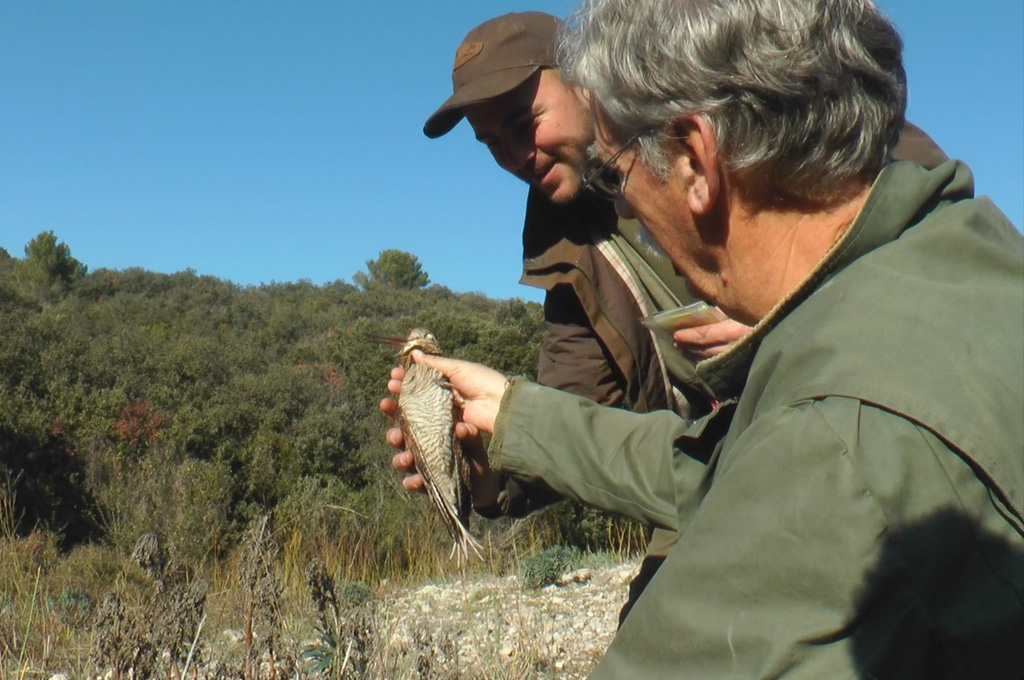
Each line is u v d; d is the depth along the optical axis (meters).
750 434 1.46
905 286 1.48
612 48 1.72
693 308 2.73
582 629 6.52
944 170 1.63
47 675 4.89
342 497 16.16
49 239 50.44
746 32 1.59
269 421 21.64
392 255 59.31
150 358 26.19
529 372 21.34
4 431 18.17
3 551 8.89
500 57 3.39
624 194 1.85
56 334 25.48
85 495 17.48
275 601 3.67
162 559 3.80
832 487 1.33
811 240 1.66
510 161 3.48
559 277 3.43
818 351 1.46
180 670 3.62
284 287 56.47
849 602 1.31
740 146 1.62
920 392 1.35
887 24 1.69
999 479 1.31
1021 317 1.44
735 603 1.37
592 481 2.59
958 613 1.33
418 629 4.64
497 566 8.66
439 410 3.13
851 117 1.60
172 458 19.98
